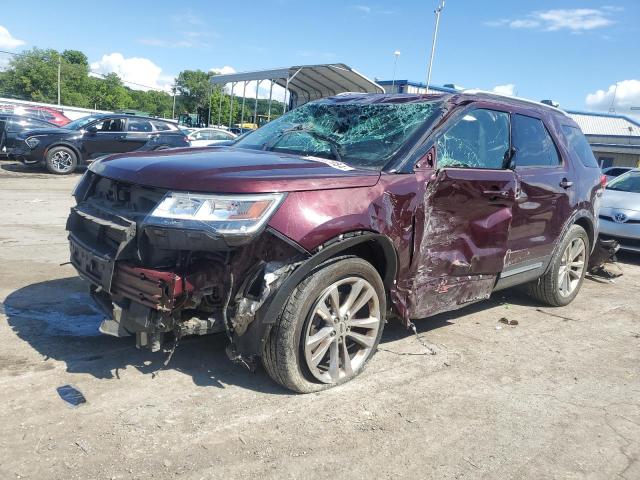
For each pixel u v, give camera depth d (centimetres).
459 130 404
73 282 522
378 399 337
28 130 1535
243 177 303
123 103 10669
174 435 282
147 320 298
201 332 308
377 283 350
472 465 278
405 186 352
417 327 473
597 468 284
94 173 362
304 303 311
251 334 306
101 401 310
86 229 361
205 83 9662
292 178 312
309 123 448
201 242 286
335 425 304
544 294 550
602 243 702
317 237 304
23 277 530
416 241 362
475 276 421
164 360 367
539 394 363
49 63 9275
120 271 310
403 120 401
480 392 358
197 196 293
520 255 464
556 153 517
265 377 354
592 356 439
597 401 359
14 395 310
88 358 362
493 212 418
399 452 284
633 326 527
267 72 2166
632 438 316
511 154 442
